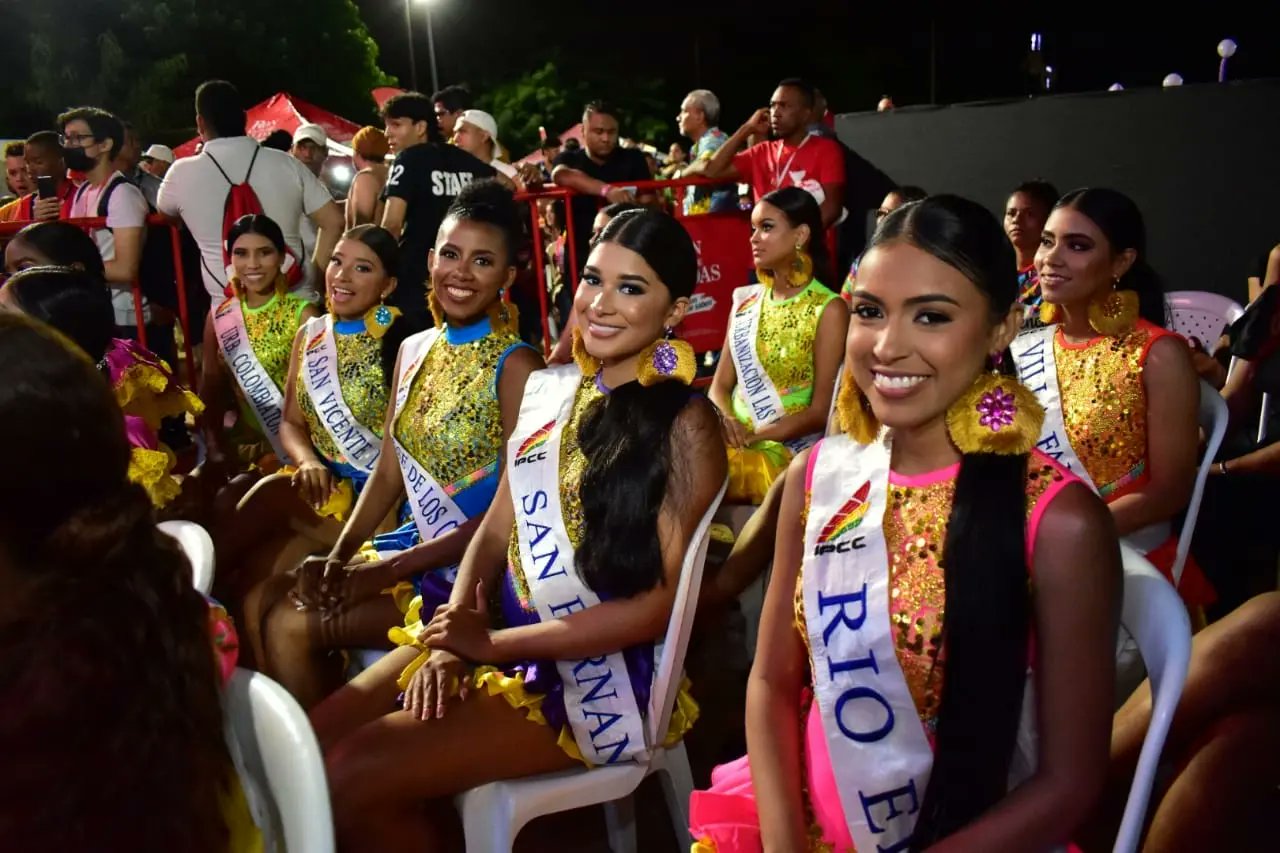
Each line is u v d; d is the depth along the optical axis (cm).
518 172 554
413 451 244
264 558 275
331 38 1888
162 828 100
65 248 277
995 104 488
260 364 345
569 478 195
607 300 190
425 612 217
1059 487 133
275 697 128
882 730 141
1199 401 228
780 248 336
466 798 187
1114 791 173
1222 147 436
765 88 2208
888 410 136
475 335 241
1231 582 295
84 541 99
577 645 184
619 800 218
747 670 291
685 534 185
